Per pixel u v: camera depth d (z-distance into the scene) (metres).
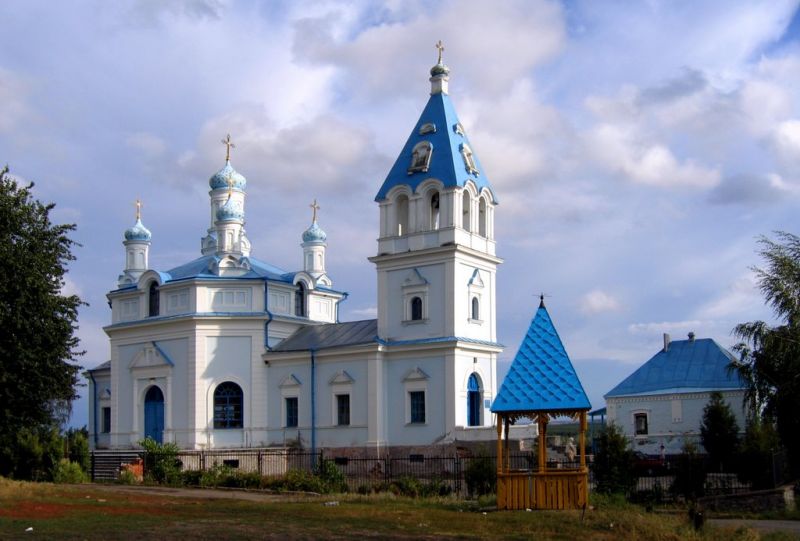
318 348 64.06
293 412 65.19
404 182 62.66
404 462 59.75
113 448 69.56
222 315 66.19
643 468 52.84
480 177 63.72
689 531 27.14
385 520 29.27
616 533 27.05
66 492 37.91
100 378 75.81
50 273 47.28
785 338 42.44
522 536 26.11
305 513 31.30
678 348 77.50
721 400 61.72
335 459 60.00
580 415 32.41
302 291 70.75
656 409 74.12
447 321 60.09
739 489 43.03
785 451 44.34
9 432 46.53
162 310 68.75
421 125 63.69
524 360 33.50
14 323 44.75
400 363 61.66
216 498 38.44
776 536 27.56
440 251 60.44
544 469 32.81
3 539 23.58
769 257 44.44
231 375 66.12
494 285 64.50
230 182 78.44
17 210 46.62
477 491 42.41
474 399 61.94
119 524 27.06
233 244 73.19
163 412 67.56
